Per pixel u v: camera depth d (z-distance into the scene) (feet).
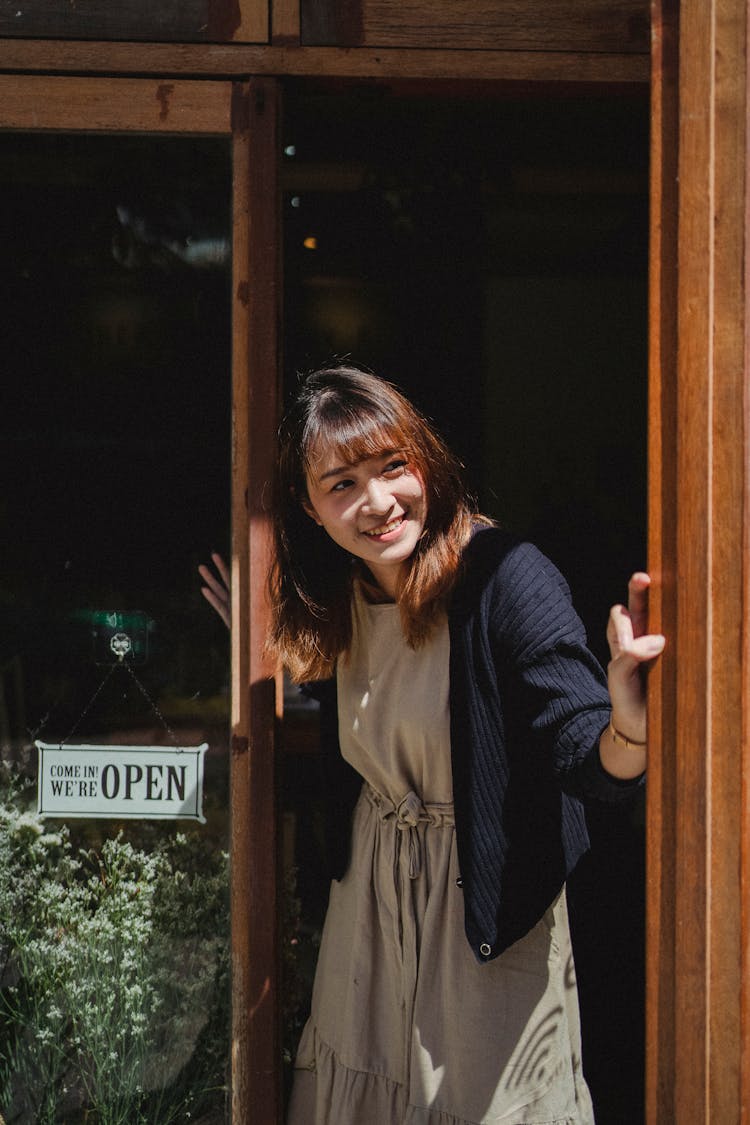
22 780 7.36
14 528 7.35
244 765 6.99
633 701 5.25
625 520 10.45
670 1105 5.34
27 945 7.39
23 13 6.77
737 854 5.21
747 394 5.11
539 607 5.61
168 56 6.79
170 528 7.27
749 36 5.05
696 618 5.16
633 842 9.64
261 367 6.82
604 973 9.68
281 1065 7.02
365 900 6.22
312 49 6.79
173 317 7.22
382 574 6.13
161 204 7.14
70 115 6.84
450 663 5.77
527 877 5.78
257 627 6.83
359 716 6.12
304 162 9.00
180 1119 7.29
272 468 6.82
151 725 7.30
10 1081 7.39
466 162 9.11
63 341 7.30
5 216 7.23
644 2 6.83
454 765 5.73
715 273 5.12
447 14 6.80
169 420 7.25
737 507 5.14
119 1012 7.35
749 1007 5.24
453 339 9.86
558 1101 6.00
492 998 5.87
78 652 7.34
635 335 10.22
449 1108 5.87
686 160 5.13
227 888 7.25
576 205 9.55
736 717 5.19
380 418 5.71
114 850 7.33
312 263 9.38
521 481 10.37
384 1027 6.21
